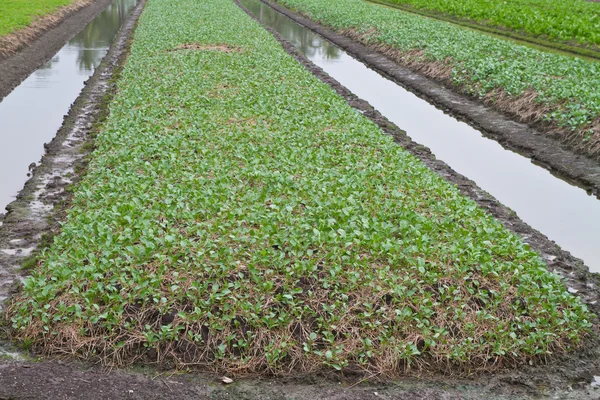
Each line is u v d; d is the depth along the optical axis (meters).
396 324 7.61
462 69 21.52
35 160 14.01
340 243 8.84
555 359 7.58
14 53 24.95
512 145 15.83
